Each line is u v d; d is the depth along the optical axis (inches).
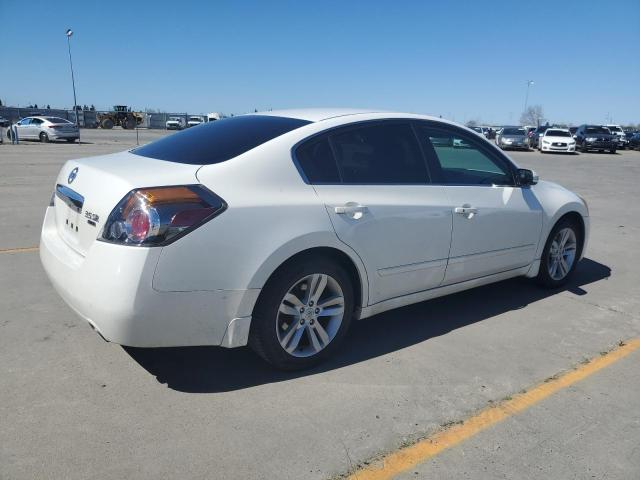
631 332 163.9
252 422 110.3
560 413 117.7
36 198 365.7
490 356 144.3
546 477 97.2
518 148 1315.2
